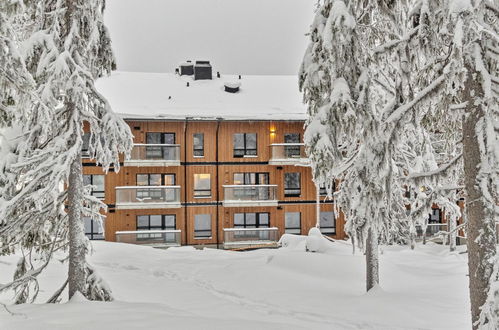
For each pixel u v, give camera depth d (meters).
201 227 32.31
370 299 13.04
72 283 11.45
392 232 23.92
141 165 30.44
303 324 11.38
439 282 15.88
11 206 10.10
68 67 10.30
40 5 10.85
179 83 36.88
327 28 11.63
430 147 21.53
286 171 32.94
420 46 9.94
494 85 8.35
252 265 19.30
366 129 11.85
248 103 33.72
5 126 10.31
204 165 32.19
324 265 17.59
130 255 24.12
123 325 9.28
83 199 11.80
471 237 8.49
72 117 10.99
